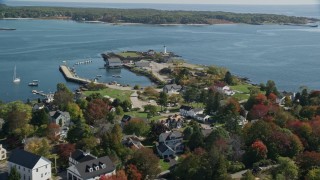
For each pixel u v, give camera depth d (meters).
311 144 160.88
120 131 172.62
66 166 149.62
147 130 185.38
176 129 198.38
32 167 137.00
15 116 179.75
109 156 146.50
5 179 138.75
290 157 150.25
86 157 145.00
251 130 162.88
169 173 144.50
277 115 190.62
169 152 164.75
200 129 175.00
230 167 141.50
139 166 137.38
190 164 136.38
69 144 156.38
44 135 174.50
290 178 130.88
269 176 132.62
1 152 156.38
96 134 174.00
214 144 150.88
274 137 154.00
